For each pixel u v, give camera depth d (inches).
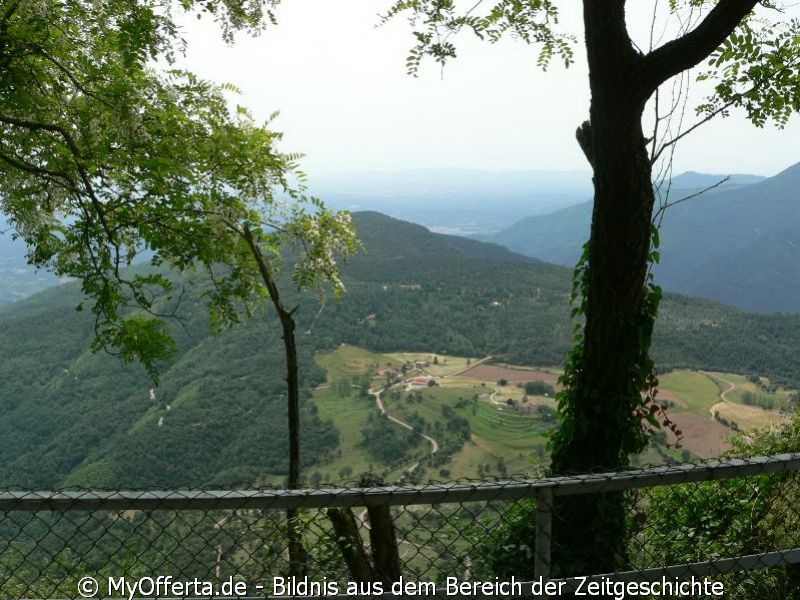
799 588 129.5
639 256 151.6
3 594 98.0
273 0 260.1
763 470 97.7
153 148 280.4
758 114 215.8
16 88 250.5
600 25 140.8
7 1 246.7
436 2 201.3
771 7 194.5
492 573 126.9
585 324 160.2
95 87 273.3
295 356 298.2
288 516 109.7
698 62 143.3
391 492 86.6
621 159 146.3
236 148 304.2
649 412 163.5
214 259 309.9
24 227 289.0
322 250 341.4
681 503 164.2
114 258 295.4
